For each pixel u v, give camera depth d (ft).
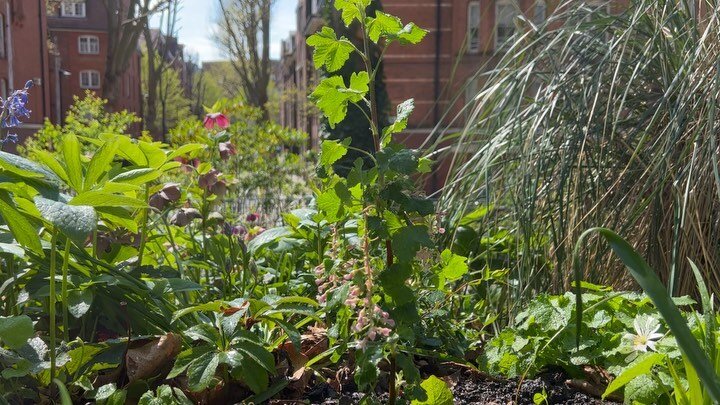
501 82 10.19
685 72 8.64
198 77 173.58
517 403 5.95
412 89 45.19
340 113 5.15
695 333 5.77
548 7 11.51
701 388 4.30
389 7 44.93
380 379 6.01
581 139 8.71
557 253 8.30
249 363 5.52
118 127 29.48
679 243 8.04
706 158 8.05
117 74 63.46
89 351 5.58
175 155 7.19
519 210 8.80
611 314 6.52
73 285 5.95
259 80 97.91
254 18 96.17
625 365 5.91
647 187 8.38
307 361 6.18
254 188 20.35
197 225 9.60
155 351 5.65
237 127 20.71
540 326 6.60
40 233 6.37
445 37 44.73
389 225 4.85
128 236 7.46
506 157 9.64
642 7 9.12
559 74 9.68
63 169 5.57
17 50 76.02
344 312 5.43
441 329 6.82
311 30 68.69
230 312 6.13
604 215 8.50
